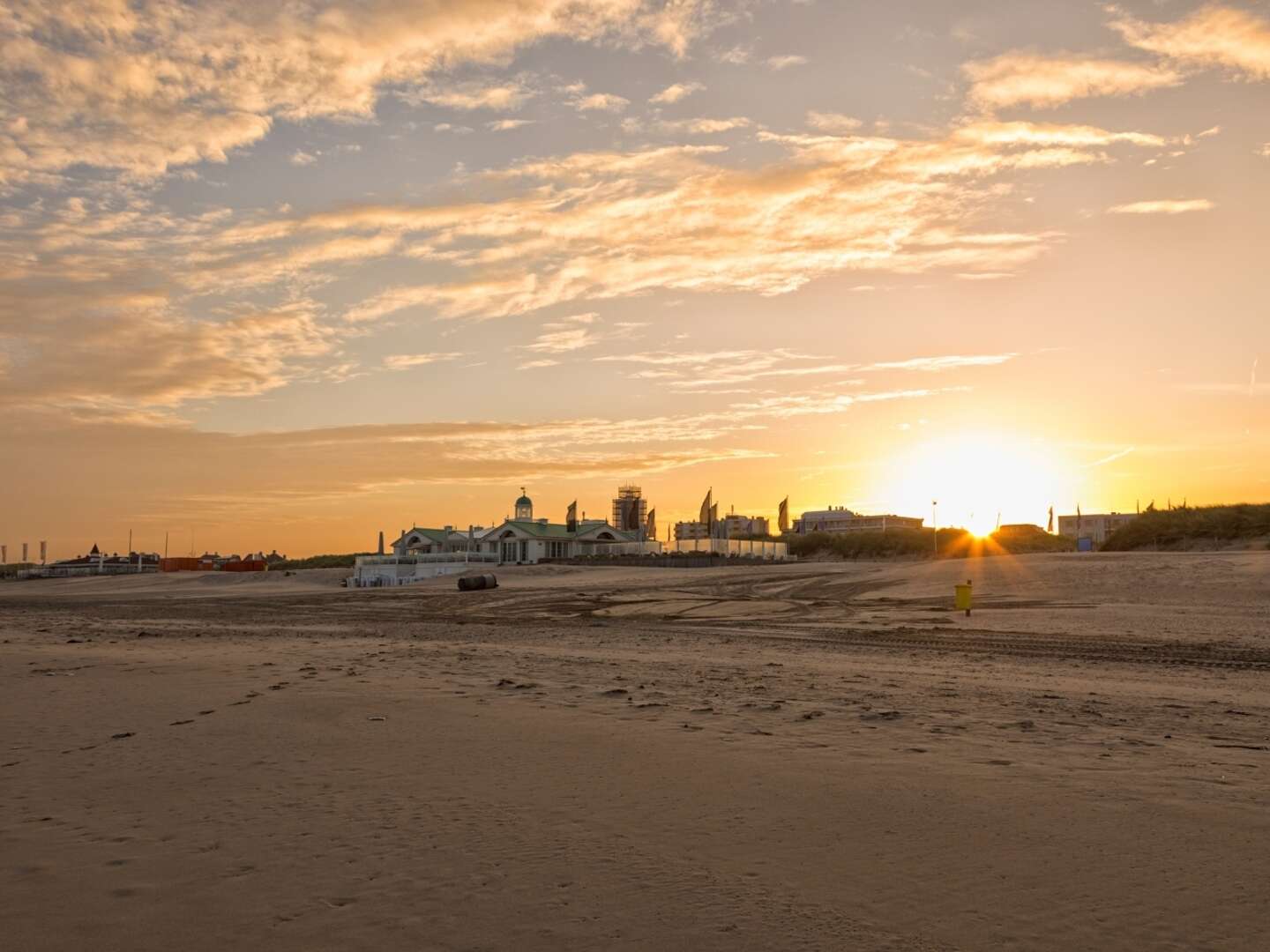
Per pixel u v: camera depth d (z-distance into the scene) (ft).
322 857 20.29
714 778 26.91
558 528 362.94
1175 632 80.69
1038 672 56.13
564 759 29.68
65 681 51.29
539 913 17.03
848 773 27.40
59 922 16.94
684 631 94.27
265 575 354.74
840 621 103.96
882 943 15.65
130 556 556.92
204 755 31.22
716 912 17.01
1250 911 16.81
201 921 16.89
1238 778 26.50
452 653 69.00
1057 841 20.86
